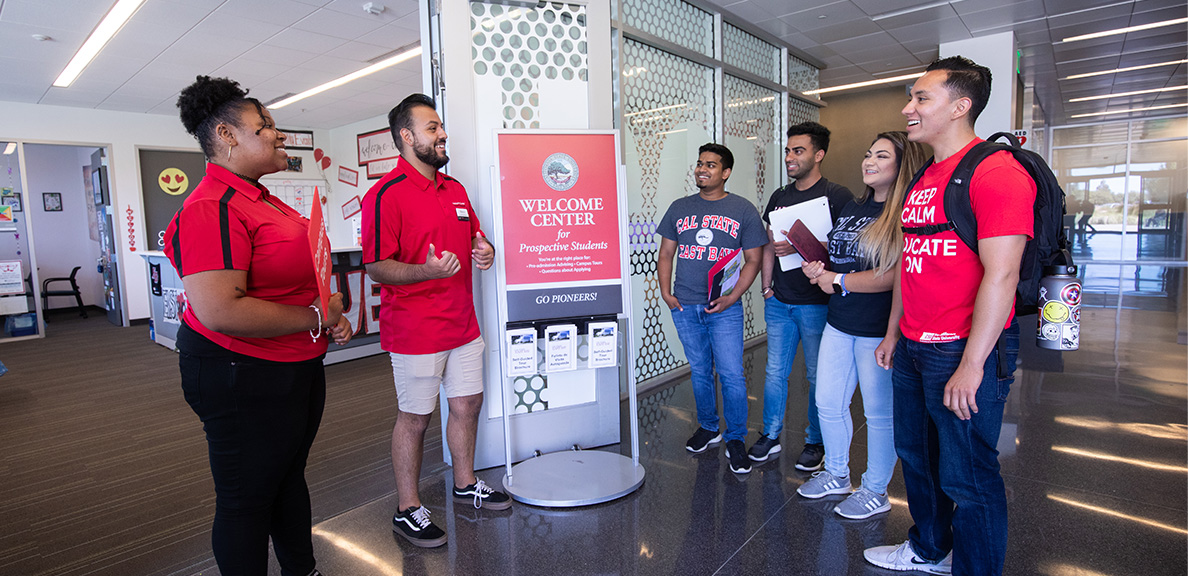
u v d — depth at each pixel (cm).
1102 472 259
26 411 411
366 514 242
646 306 416
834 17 513
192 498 267
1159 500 233
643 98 400
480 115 278
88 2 446
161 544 226
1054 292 170
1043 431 307
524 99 287
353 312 549
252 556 151
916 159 202
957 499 164
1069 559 196
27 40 525
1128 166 1231
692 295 282
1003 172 144
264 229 144
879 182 214
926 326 164
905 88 786
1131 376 400
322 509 248
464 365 234
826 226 249
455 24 264
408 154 217
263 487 150
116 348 654
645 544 214
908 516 229
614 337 264
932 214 159
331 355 531
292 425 153
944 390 159
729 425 282
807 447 280
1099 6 508
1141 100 1005
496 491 247
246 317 134
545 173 253
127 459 317
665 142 425
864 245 211
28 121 762
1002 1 491
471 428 243
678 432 327
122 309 825
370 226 209
